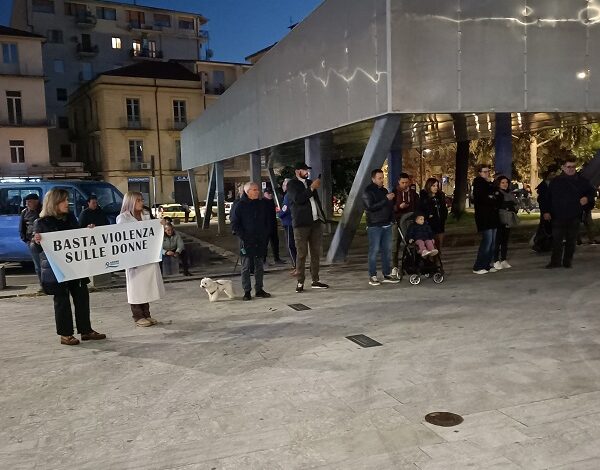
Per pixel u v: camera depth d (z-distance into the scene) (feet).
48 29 193.67
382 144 31.71
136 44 211.20
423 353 17.99
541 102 32.32
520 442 11.84
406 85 29.96
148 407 14.53
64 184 44.24
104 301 28.89
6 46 140.26
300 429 12.85
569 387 14.79
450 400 14.17
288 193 29.09
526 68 31.86
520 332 20.02
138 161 166.81
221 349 19.35
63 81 197.26
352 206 35.06
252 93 54.70
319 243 29.55
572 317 21.83
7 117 140.46
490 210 31.07
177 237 36.37
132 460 11.72
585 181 32.53
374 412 13.61
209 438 12.60
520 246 43.27
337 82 35.73
